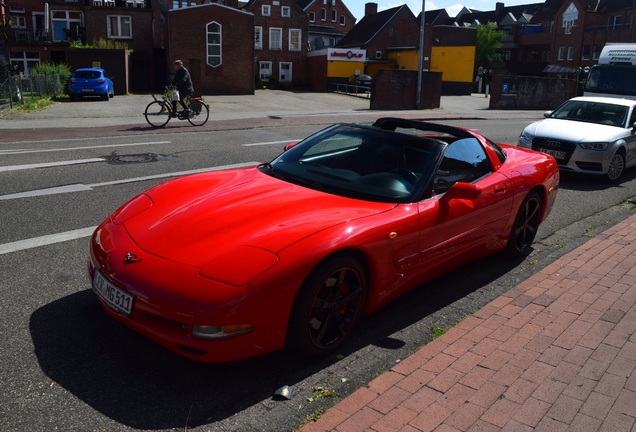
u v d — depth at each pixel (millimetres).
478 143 4805
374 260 3432
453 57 46750
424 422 2709
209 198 3654
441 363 3297
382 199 3789
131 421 2674
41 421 2625
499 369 3232
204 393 2949
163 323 2920
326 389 3041
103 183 7816
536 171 5242
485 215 4480
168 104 15469
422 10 27875
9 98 20328
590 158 9383
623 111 10398
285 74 47938
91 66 32312
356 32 54156
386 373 3178
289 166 4258
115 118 17953
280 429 2678
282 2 46719
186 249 3070
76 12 44438
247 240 3078
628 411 2848
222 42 36281
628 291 4500
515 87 32719
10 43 40719
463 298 4414
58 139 12320
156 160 9789
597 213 7449
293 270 2947
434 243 3965
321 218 3369
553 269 5031
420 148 4234
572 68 59625
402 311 4133
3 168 8586
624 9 58156
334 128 4699
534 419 2758
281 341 3037
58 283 4250
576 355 3420
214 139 12953
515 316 3996
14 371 3031
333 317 3379
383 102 27922
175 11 35062
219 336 2787
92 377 3023
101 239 3385
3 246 5031
